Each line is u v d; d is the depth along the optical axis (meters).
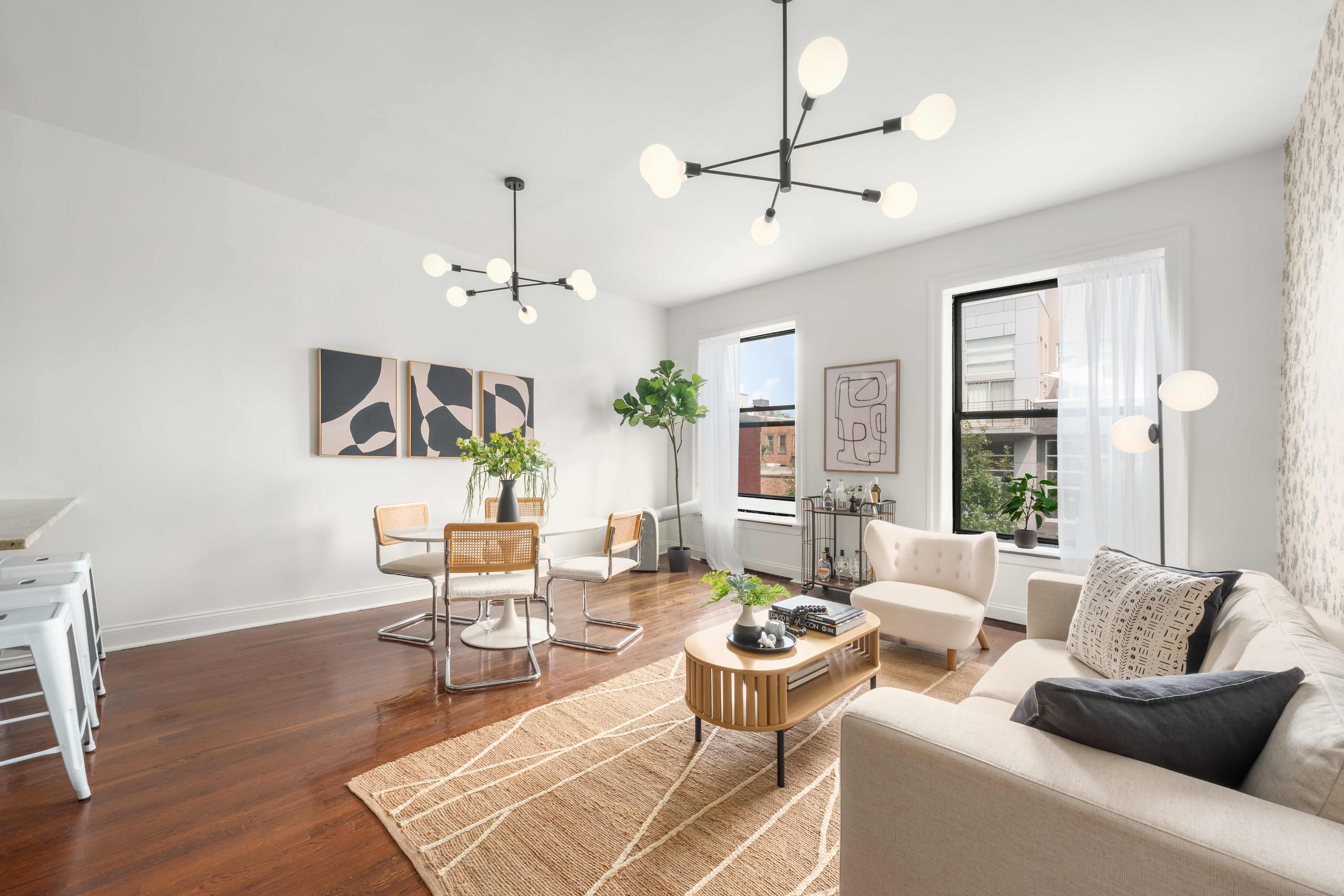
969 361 4.26
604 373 5.66
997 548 3.16
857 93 2.49
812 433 4.93
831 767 2.07
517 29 2.15
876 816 1.10
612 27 2.13
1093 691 0.99
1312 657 1.12
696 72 2.38
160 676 2.80
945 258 4.10
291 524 3.68
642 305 6.02
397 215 3.90
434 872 1.53
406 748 2.17
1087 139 2.83
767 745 2.22
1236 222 2.98
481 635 3.39
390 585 4.13
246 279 3.49
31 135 2.83
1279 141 2.82
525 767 2.05
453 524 2.73
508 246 4.44
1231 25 2.07
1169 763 0.96
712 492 5.69
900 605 3.04
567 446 5.35
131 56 2.33
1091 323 3.40
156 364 3.19
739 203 3.63
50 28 2.16
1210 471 3.04
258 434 3.54
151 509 3.19
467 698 2.62
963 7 2.01
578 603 4.29
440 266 3.28
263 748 2.16
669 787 1.93
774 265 4.80
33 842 1.64
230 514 3.45
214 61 2.36
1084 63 2.29
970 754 1.00
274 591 3.62
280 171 3.31
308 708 2.49
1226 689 1.01
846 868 1.14
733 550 5.48
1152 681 1.05
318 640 3.35
